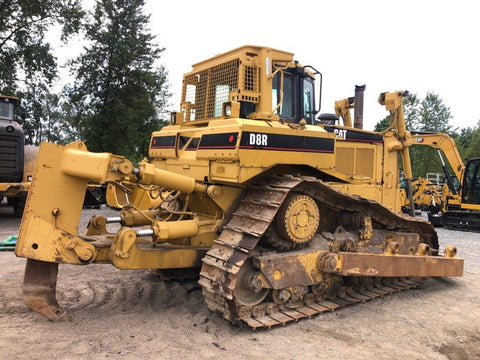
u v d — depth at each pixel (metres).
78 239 4.25
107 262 4.48
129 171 4.35
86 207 14.67
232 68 5.53
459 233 13.54
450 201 15.51
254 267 4.71
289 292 4.91
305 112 6.25
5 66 23.92
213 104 5.89
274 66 5.55
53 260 4.14
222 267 4.36
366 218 5.86
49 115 39.47
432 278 7.06
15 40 23.94
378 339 4.47
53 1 23.17
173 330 4.39
